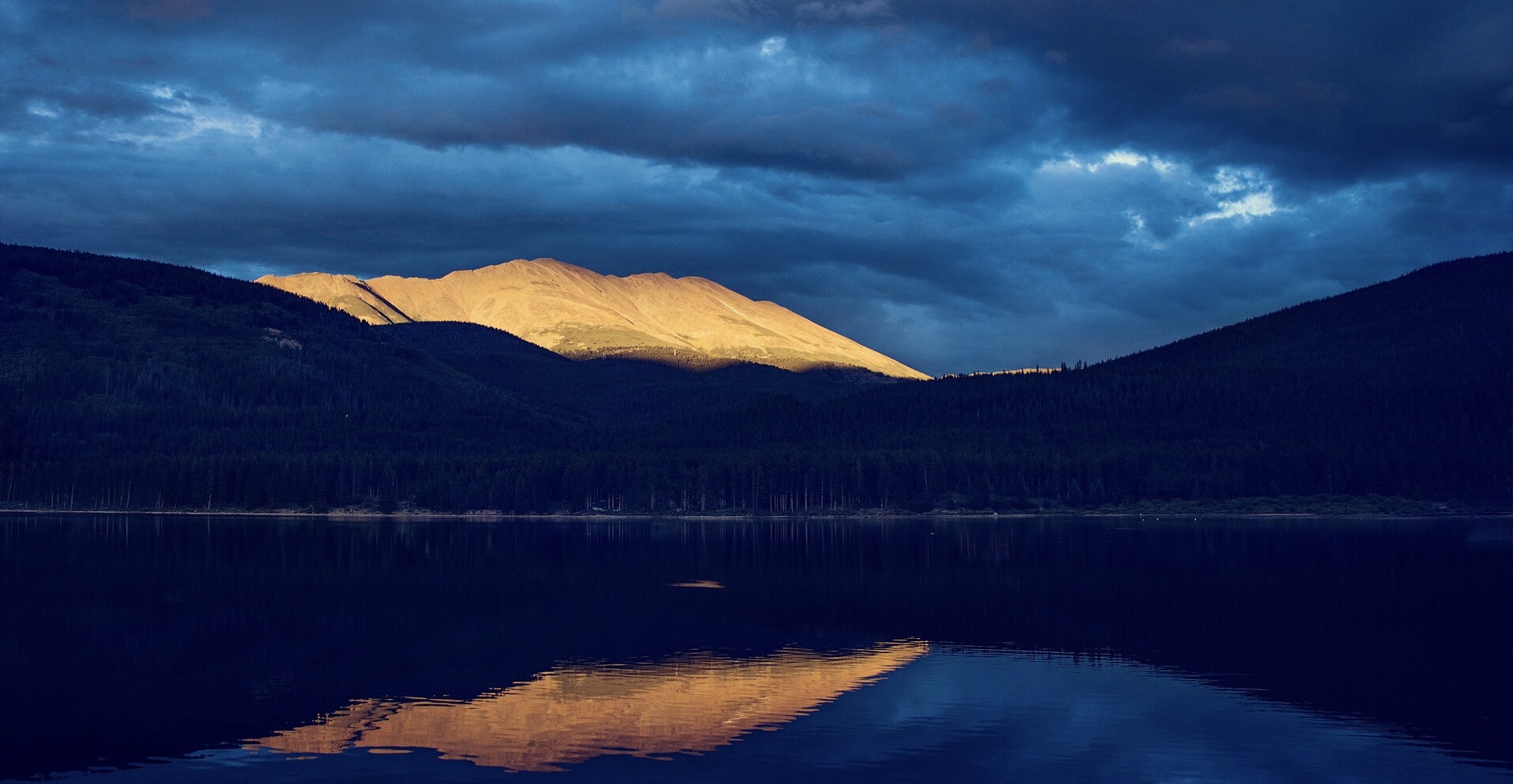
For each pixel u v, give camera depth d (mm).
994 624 101000
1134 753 59344
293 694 72438
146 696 71812
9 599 113875
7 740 61594
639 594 121562
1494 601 113750
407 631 96938
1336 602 113875
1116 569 144625
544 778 54844
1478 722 65750
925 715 67000
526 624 100938
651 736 62406
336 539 198125
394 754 58938
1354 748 60312
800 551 175625
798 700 70875
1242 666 81750
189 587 125375
